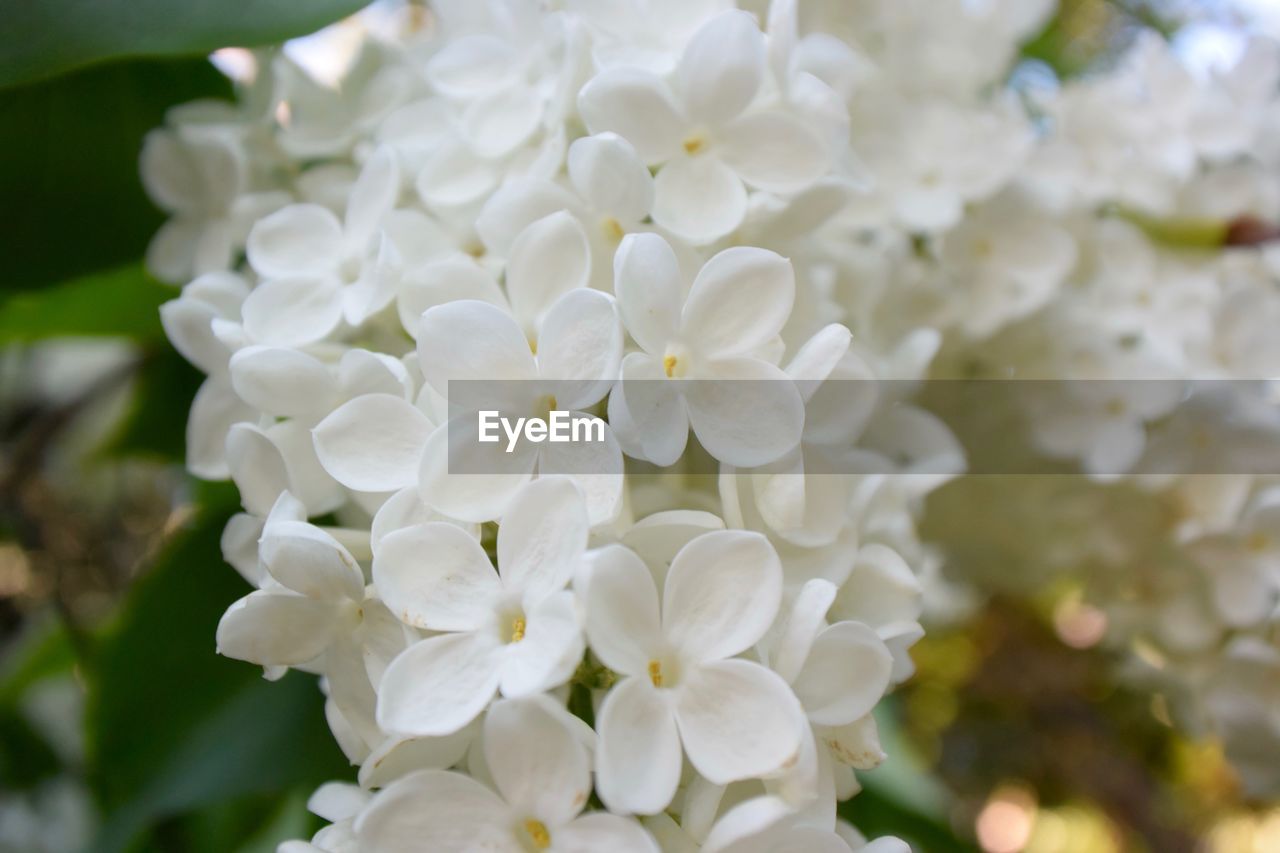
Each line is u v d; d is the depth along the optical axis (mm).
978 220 258
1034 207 256
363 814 172
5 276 239
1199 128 268
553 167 199
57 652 348
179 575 242
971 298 257
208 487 255
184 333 207
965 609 364
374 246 202
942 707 498
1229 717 247
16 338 264
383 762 178
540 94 208
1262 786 249
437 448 180
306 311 203
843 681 182
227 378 211
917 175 256
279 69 235
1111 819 498
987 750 504
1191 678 256
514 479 181
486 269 201
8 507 343
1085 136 275
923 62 275
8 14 208
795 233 200
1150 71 277
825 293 212
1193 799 486
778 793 174
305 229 209
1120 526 259
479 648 175
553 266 189
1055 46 379
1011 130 262
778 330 184
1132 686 325
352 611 185
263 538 182
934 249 257
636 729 172
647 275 179
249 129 237
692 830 175
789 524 187
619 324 176
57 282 241
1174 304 256
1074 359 258
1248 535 244
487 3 226
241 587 243
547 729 170
